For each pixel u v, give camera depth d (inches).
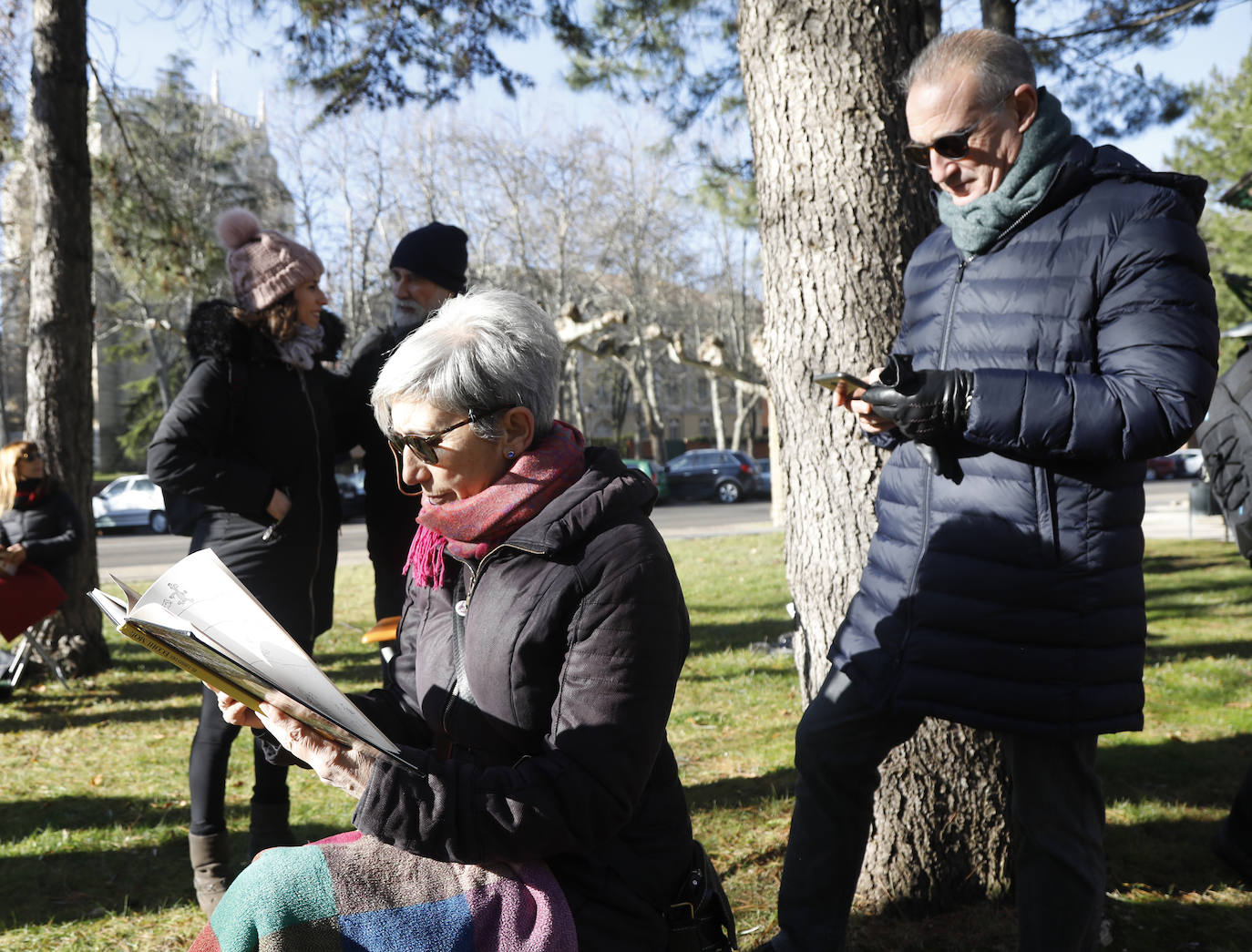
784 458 122.9
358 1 270.4
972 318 83.8
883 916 116.0
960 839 117.0
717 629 356.2
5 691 255.8
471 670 62.8
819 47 116.6
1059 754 83.7
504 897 57.7
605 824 58.2
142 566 649.6
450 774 56.6
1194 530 677.3
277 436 121.1
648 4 348.2
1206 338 76.4
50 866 144.7
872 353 115.6
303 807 166.6
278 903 56.0
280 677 51.7
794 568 121.6
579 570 60.6
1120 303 77.7
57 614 273.7
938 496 83.7
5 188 408.5
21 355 1419.8
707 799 167.5
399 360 62.7
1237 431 128.6
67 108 279.0
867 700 85.7
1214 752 185.9
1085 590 79.4
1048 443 74.6
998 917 114.5
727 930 65.9
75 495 276.8
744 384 597.0
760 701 244.1
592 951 58.9
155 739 217.6
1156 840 143.6
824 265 116.8
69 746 211.6
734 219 436.1
